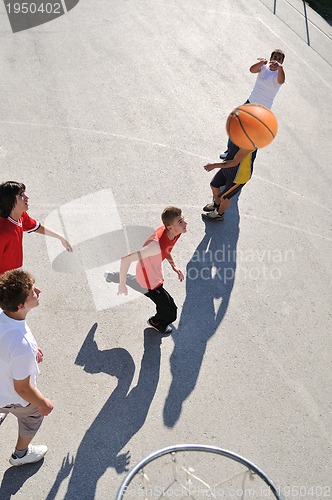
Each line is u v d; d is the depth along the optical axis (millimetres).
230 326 9141
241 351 8789
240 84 15109
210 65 15672
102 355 8367
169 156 12430
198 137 13133
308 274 10312
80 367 8164
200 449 6258
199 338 8867
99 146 12398
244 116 9016
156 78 14852
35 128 12625
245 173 10008
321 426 7945
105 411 7672
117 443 7336
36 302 5961
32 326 8602
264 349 8883
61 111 13250
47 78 14273
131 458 7195
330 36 18312
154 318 8641
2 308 5793
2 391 6086
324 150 13492
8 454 7031
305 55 17078
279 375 8531
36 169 11539
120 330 8758
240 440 7605
